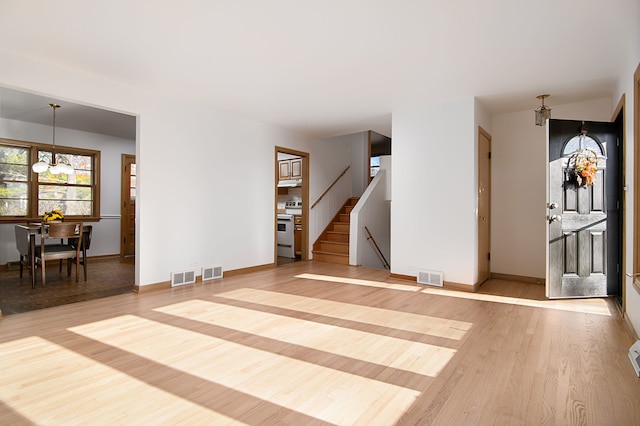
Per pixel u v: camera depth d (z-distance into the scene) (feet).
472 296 13.62
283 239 24.89
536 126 16.06
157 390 6.58
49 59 10.96
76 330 9.71
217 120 16.80
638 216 9.45
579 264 13.10
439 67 11.49
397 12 8.23
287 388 6.67
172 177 14.93
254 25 8.89
